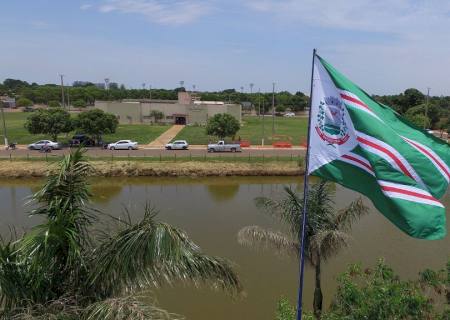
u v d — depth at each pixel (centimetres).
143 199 3769
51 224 824
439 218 896
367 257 2439
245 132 8681
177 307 1852
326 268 2275
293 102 16312
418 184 909
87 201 922
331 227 1631
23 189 4075
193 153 5809
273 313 1839
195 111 10200
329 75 920
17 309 787
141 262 814
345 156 926
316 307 1656
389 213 901
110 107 10212
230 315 1812
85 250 909
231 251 2498
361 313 1104
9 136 7356
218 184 4472
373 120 905
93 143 6406
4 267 815
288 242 1609
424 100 11588
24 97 16125
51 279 859
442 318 1139
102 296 852
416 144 962
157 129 8894
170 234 830
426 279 1297
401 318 1102
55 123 6150
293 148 6512
